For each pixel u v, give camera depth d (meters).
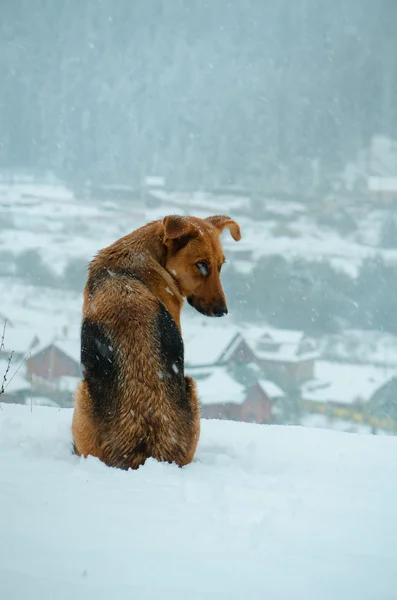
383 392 46.12
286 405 43.53
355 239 108.06
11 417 6.07
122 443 4.68
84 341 5.03
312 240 104.88
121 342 4.84
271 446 5.67
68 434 5.48
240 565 2.78
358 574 2.79
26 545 2.79
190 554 2.86
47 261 77.19
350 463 5.07
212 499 3.76
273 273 71.56
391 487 4.32
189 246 5.53
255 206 131.00
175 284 5.57
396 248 100.56
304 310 66.69
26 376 24.95
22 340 38.69
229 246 80.69
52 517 3.18
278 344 53.91
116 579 2.54
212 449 5.52
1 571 2.52
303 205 133.62
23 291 67.06
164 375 4.87
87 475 4.05
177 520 3.29
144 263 5.38
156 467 4.49
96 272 5.30
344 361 57.28
